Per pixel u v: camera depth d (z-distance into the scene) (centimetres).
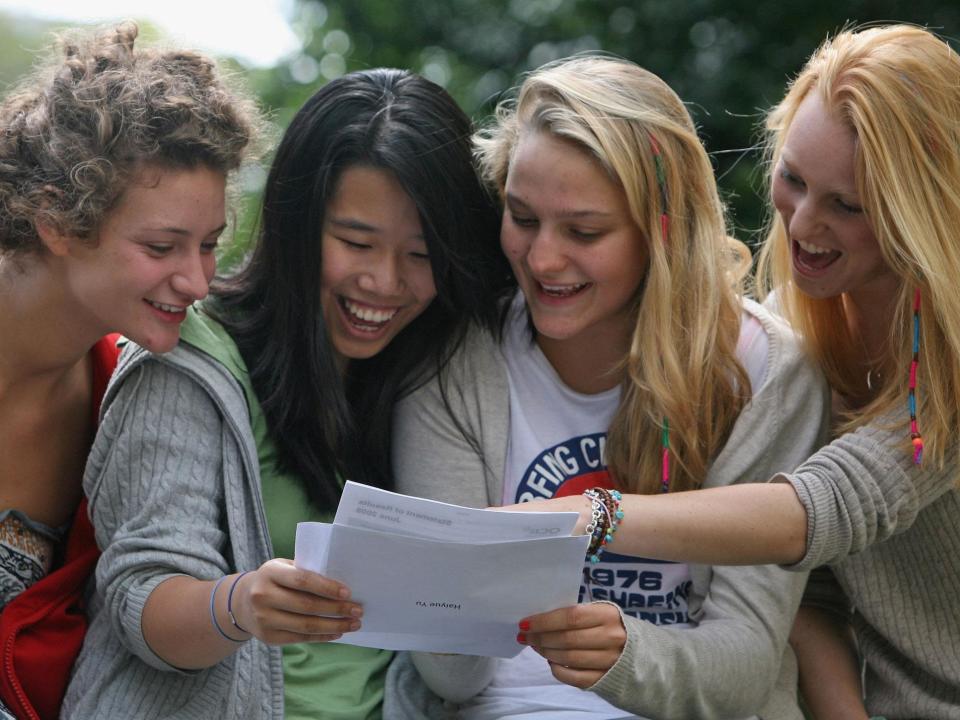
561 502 325
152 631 323
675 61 912
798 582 361
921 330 337
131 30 338
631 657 317
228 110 326
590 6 945
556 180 339
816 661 392
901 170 326
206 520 336
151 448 337
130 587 327
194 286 321
